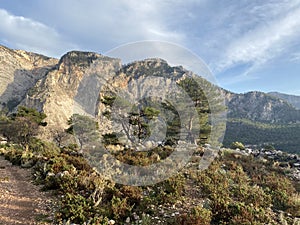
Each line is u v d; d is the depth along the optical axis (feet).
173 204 19.83
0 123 85.66
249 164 41.45
